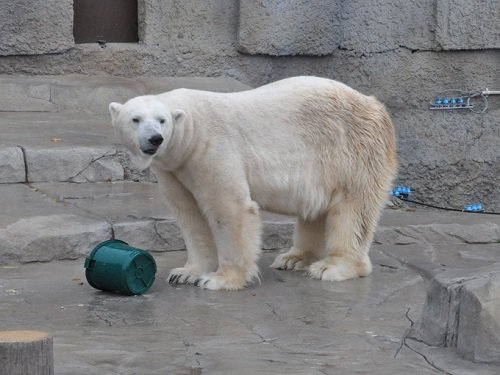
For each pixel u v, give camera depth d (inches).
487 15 732.7
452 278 307.4
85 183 530.9
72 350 299.0
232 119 375.9
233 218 374.0
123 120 357.1
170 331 323.6
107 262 367.9
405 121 736.3
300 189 390.6
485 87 745.6
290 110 387.9
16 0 665.6
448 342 299.6
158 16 706.8
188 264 396.2
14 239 418.6
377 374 279.0
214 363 287.9
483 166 732.7
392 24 735.1
